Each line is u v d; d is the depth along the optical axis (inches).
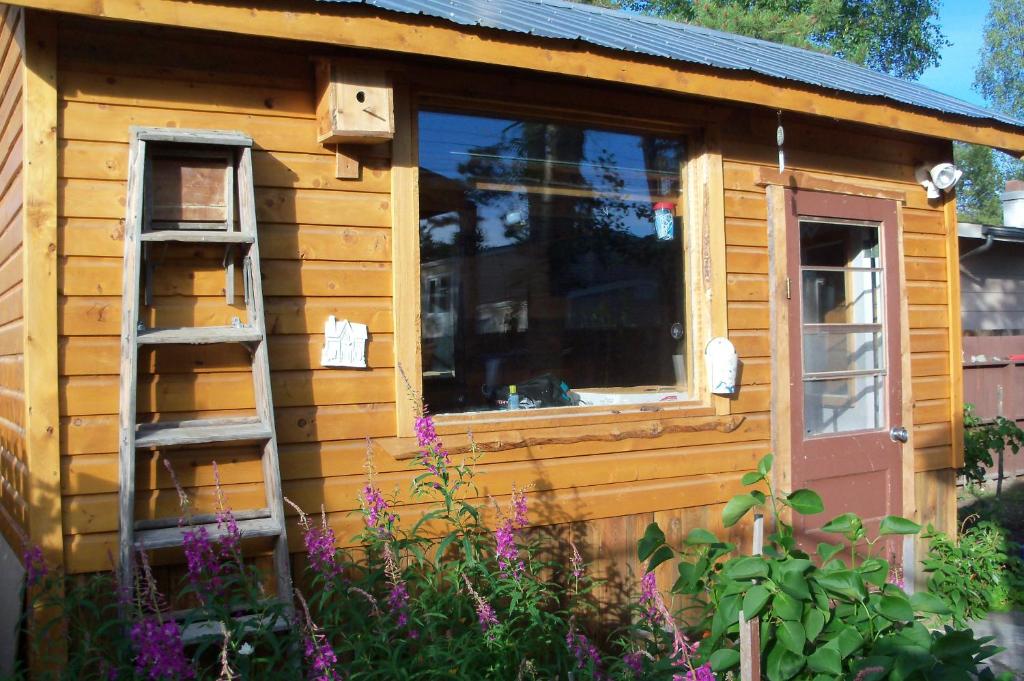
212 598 124.6
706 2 677.9
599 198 187.0
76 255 135.9
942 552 224.4
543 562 160.7
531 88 173.0
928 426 231.0
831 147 215.6
